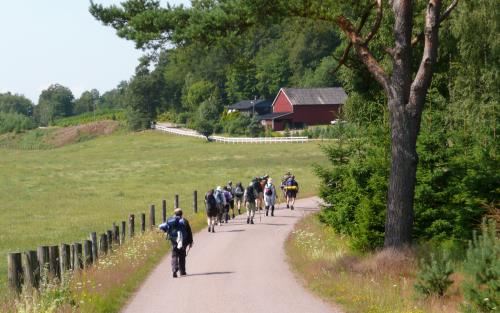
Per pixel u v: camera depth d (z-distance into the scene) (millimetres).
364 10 34469
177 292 29672
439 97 49719
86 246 36875
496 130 39562
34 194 105875
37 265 28547
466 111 50375
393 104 33469
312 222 55000
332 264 34094
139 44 34250
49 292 25562
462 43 53188
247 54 37125
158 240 48062
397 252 32406
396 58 33406
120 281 31453
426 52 32719
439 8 32688
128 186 117750
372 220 37938
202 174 135625
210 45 35062
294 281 31781
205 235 52594
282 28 37750
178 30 33531
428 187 36531
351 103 61375
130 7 35719
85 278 31000
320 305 25797
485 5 52062
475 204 35906
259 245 46094
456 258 32812
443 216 36562
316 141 189000
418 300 25375
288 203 72500
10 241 59156
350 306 25031
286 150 174500
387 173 38969
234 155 172500
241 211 73625
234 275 33906
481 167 36750
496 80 51656
